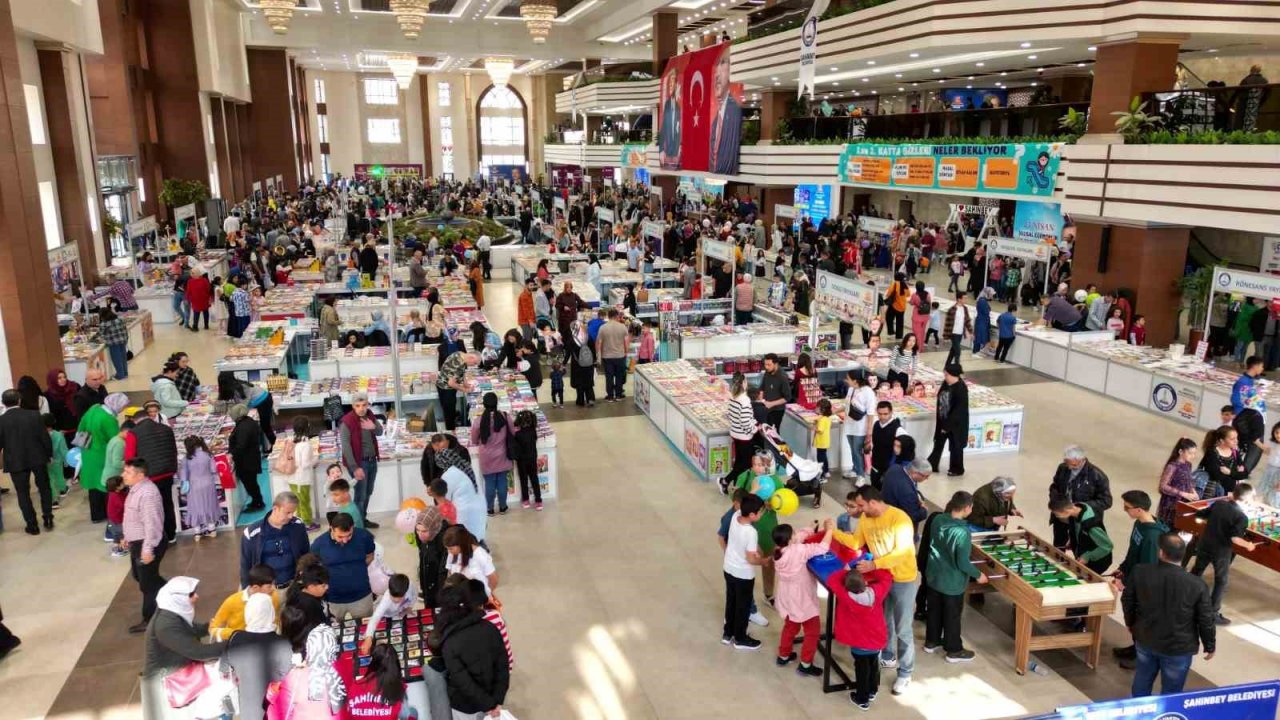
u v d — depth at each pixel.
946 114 23.00
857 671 5.55
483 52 38.09
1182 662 5.05
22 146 11.34
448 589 4.61
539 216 35.22
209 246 25.31
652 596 7.07
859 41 18.47
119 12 23.52
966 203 26.39
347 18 36.41
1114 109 14.60
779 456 8.71
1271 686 3.92
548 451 8.90
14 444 8.01
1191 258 18.30
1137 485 9.35
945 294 20.69
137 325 15.09
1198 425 11.30
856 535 5.89
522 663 6.12
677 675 5.98
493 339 13.30
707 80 27.45
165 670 4.92
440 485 6.50
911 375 11.09
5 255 10.86
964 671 5.97
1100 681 5.86
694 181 29.75
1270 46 15.60
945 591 5.96
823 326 15.15
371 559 5.84
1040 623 6.45
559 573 7.46
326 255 21.75
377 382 11.09
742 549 6.06
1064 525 6.92
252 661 4.73
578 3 32.75
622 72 46.28
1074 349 13.34
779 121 27.11
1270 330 13.52
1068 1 14.41
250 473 8.32
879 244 24.36
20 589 7.18
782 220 27.78
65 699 5.72
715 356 13.94
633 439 11.02
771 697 5.72
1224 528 6.37
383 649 4.54
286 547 5.88
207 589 7.18
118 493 7.55
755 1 28.98
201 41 28.47
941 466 9.96
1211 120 13.57
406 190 43.22
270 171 40.62
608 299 18.83
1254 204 11.84
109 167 22.06
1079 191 15.03
